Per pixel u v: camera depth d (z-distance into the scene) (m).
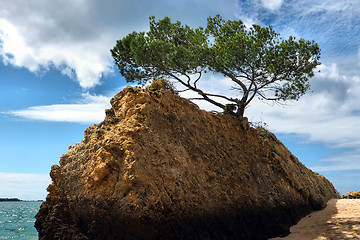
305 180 23.08
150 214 11.20
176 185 12.89
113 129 14.29
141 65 21.75
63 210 14.02
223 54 19.28
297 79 20.03
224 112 20.69
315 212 21.19
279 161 20.73
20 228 32.41
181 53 19.94
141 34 23.14
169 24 23.44
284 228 16.33
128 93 15.48
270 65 17.98
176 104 16.16
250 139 19.58
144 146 13.04
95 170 12.56
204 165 15.16
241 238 14.27
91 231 11.88
